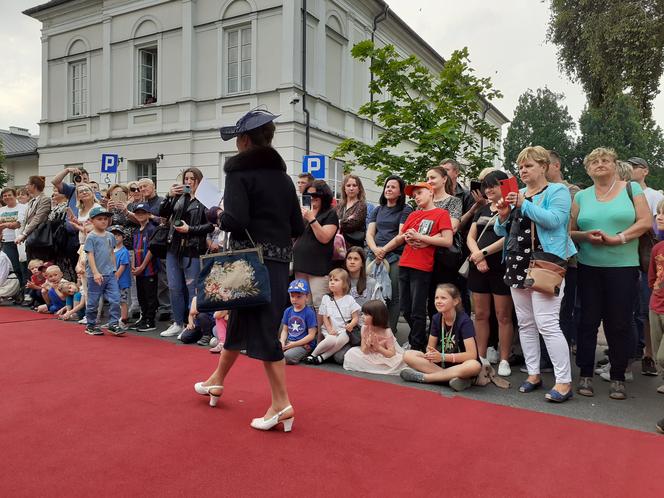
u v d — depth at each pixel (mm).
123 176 15836
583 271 4172
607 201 4152
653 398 4051
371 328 4680
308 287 5125
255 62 13609
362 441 2961
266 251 3074
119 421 3168
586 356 4152
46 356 4820
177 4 14617
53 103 17656
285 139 13250
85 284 6699
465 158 9125
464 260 5402
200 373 4320
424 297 4914
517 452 2869
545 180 4137
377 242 5688
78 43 16922
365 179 16625
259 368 4496
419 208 5188
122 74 15891
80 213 7270
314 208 5270
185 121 14586
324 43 14352
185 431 3025
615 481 2541
